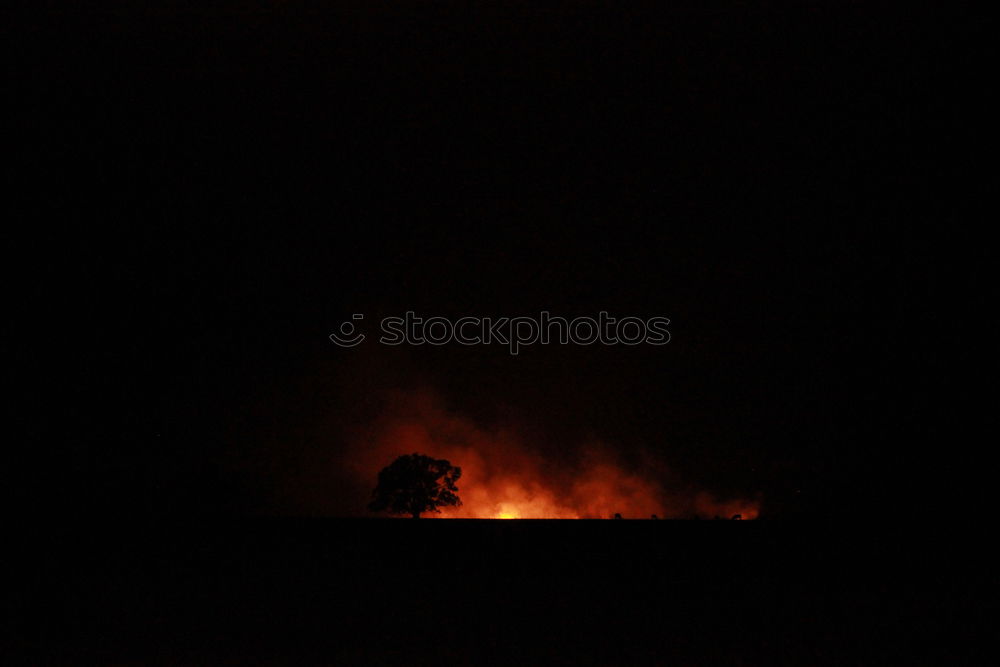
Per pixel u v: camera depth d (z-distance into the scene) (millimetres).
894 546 21531
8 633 12305
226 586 16359
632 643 11773
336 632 12461
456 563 19391
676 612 13875
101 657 10984
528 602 14844
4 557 19656
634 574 18047
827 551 21172
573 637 12125
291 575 17781
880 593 15523
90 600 14859
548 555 21047
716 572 18000
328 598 15227
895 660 10859
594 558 20422
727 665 10609
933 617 13375
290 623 13102
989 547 21234
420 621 13266
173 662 10750
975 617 13422
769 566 18984
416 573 18094
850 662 10766
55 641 11844
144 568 18422
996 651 11289
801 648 11477
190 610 14070
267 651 11328
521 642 11812
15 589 15820
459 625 12961
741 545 22078
